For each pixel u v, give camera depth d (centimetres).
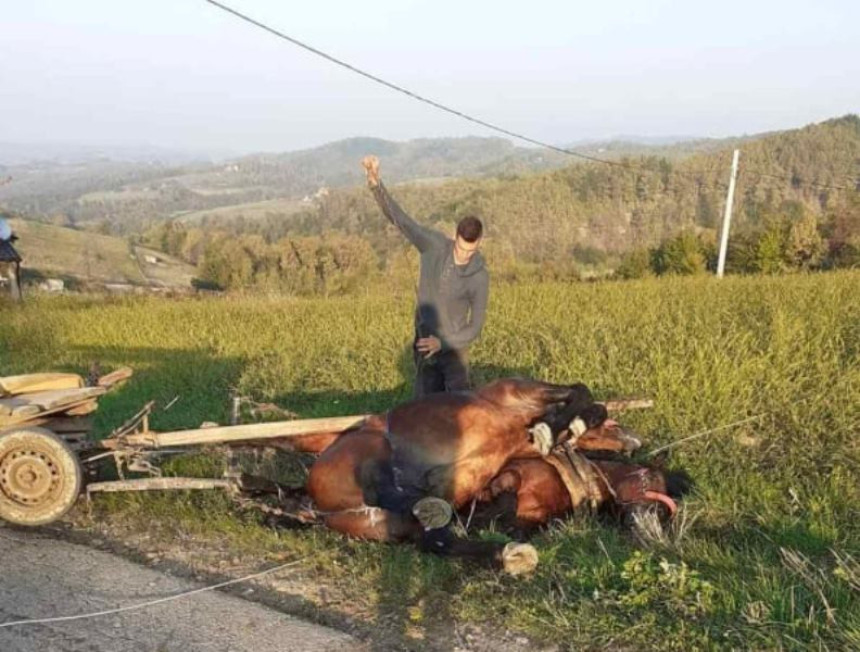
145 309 1677
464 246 602
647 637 402
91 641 434
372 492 502
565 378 819
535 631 419
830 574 452
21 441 542
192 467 672
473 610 439
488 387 549
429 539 475
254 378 961
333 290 3347
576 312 1221
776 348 830
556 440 526
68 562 530
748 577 448
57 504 548
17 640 436
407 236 638
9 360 1205
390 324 1245
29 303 2175
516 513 532
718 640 393
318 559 511
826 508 527
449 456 513
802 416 676
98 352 1216
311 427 562
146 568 520
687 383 746
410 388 878
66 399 564
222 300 1983
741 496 560
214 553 537
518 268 4209
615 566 466
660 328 961
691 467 620
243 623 447
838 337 867
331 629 438
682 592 430
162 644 429
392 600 461
